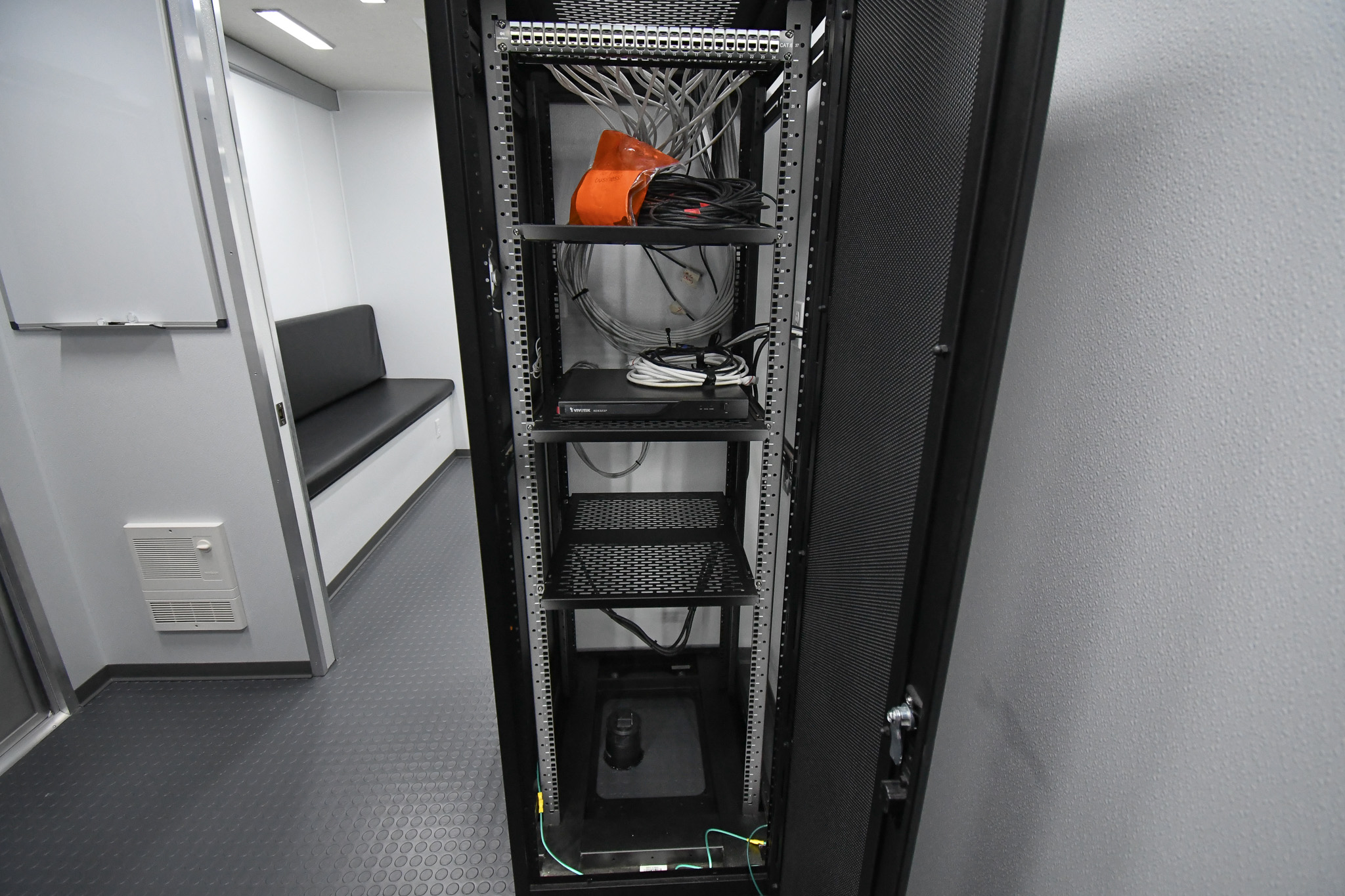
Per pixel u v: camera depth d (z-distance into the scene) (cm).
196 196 164
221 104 163
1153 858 55
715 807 150
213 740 181
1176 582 53
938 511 59
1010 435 79
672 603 126
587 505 167
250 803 160
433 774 169
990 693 84
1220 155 48
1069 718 67
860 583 85
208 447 186
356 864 144
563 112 153
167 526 191
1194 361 51
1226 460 48
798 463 111
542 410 126
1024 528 76
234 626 201
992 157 50
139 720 189
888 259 76
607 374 145
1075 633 66
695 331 164
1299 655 42
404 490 337
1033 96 45
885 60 77
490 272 95
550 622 162
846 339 92
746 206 118
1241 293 46
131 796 162
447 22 82
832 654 97
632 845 138
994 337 51
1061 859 68
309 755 176
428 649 224
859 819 85
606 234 105
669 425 119
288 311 330
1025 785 75
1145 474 56
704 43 100
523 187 121
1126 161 59
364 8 241
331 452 267
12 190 161
